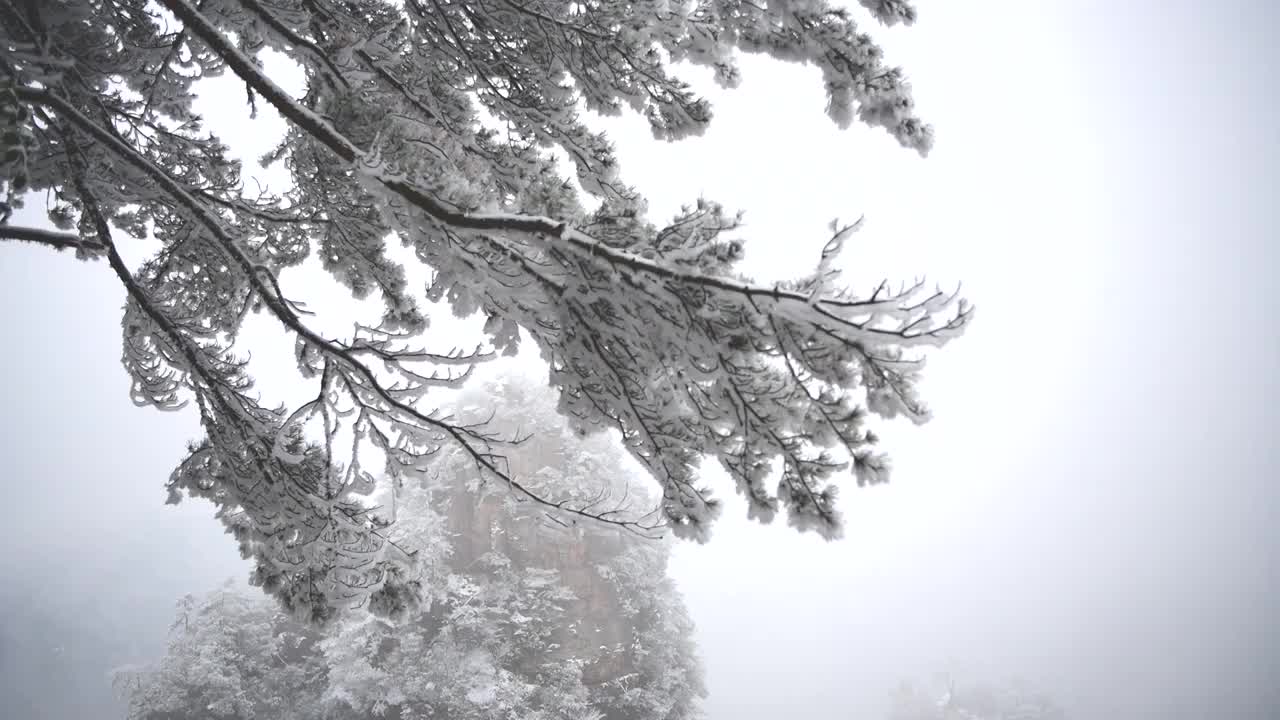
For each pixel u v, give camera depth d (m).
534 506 4.06
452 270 3.11
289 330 3.99
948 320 2.26
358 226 4.71
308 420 4.00
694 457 2.88
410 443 4.22
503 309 3.17
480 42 3.75
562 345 3.00
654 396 2.88
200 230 4.18
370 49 3.57
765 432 2.62
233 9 3.83
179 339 4.02
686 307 2.57
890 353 2.35
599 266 2.70
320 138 3.13
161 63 4.27
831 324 2.33
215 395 4.05
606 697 21.50
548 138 3.84
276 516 4.09
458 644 20.38
